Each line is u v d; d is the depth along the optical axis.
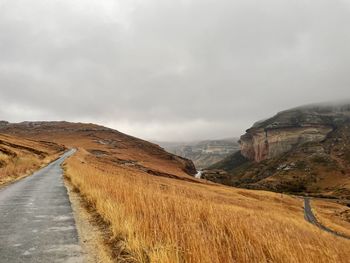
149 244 6.91
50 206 13.95
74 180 24.22
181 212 8.75
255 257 5.71
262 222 8.52
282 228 8.54
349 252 6.12
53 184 24.06
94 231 9.44
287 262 5.41
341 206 114.00
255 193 91.06
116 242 8.16
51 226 10.09
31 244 8.09
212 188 76.62
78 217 11.51
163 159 188.12
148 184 15.98
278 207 63.69
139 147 199.25
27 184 24.02
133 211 9.03
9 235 8.96
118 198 11.49
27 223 10.52
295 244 6.02
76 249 7.68
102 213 11.42
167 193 13.09
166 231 7.01
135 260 6.67
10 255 7.21
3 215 11.86
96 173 22.98
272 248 5.82
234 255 6.05
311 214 69.12
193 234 6.25
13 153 51.34
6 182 25.48
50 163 58.09
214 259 5.49
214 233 6.64
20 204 14.52
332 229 46.22
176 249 5.84
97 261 6.86
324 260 5.51
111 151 151.00
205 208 9.21
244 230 7.05
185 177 113.56
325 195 186.50
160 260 5.66
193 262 5.57
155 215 8.51
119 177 18.56
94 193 14.47
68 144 171.25
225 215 8.35
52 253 7.38
